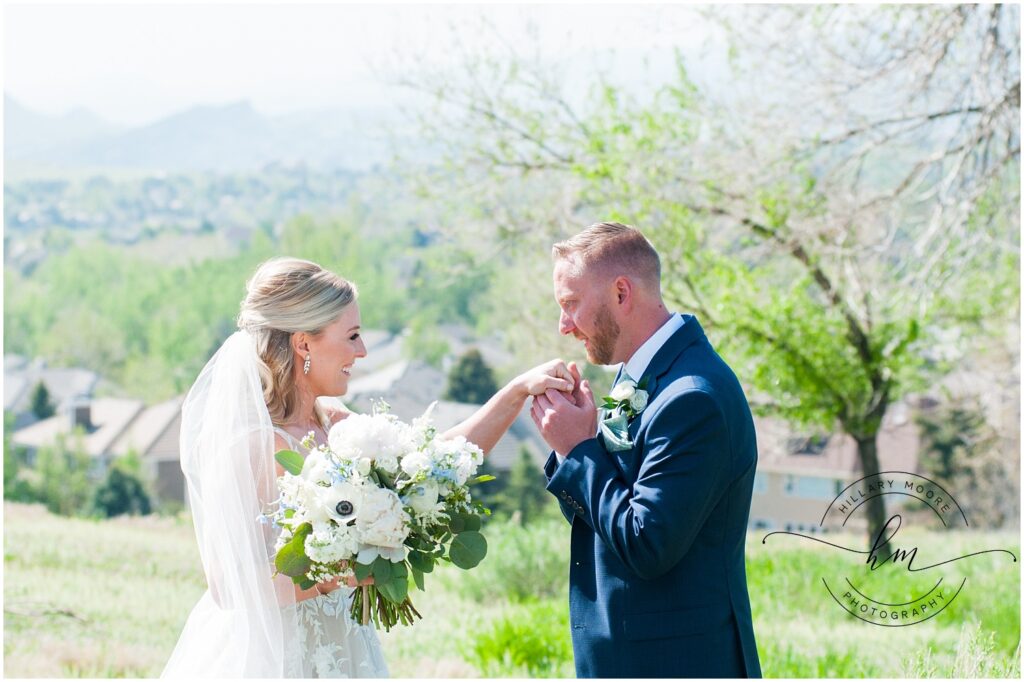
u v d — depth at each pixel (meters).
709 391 2.34
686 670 2.35
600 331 2.53
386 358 40.06
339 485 2.32
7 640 6.84
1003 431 12.53
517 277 9.95
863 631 6.73
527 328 9.87
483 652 6.33
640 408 2.41
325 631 2.58
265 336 2.62
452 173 9.73
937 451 20.25
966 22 7.43
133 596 8.23
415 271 41.22
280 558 2.33
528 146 9.51
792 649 6.14
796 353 8.84
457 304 41.03
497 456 30.12
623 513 2.30
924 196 7.67
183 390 41.03
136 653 6.71
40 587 8.27
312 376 2.67
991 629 6.62
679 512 2.25
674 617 2.37
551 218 9.16
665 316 2.54
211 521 2.47
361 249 42.66
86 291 42.50
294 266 2.69
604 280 2.50
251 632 2.45
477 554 2.44
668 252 8.40
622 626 2.40
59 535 10.63
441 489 2.43
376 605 2.47
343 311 2.66
